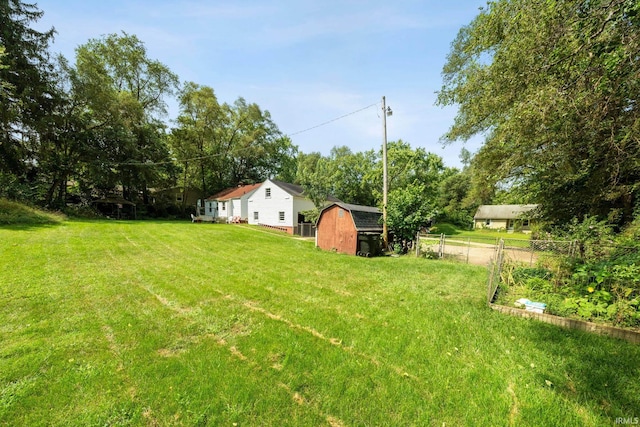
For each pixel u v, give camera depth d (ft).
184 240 40.11
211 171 113.29
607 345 10.77
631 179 22.08
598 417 7.02
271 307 15.14
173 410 7.15
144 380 8.34
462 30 28.94
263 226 78.18
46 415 6.89
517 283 18.83
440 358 9.89
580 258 17.95
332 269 25.66
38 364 9.00
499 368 9.22
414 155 80.64
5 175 52.75
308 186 71.97
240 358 9.78
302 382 8.39
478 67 23.90
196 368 9.02
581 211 27.68
